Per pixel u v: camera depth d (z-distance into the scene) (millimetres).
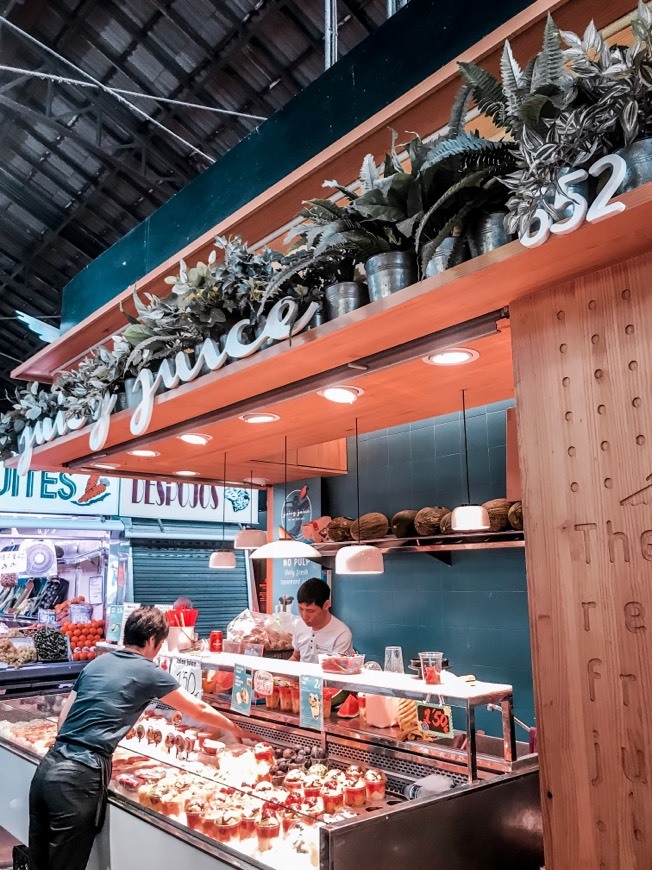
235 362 2645
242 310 2768
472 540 3982
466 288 1906
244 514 10086
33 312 11672
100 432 3451
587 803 1684
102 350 3641
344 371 2594
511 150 1854
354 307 2262
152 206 9594
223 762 2900
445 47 3268
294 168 4070
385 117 3240
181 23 7141
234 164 4535
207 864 2355
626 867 1593
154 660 3766
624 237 1621
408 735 2744
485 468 4402
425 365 2570
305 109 4035
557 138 1575
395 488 4934
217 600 9453
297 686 3223
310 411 3217
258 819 2357
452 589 4457
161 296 4809
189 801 2580
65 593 8297
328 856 1890
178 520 9375
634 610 1634
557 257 1722
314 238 2229
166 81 7859
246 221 4031
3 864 4266
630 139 1525
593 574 1723
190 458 4480
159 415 3273
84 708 2953
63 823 2746
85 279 6176
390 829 2021
